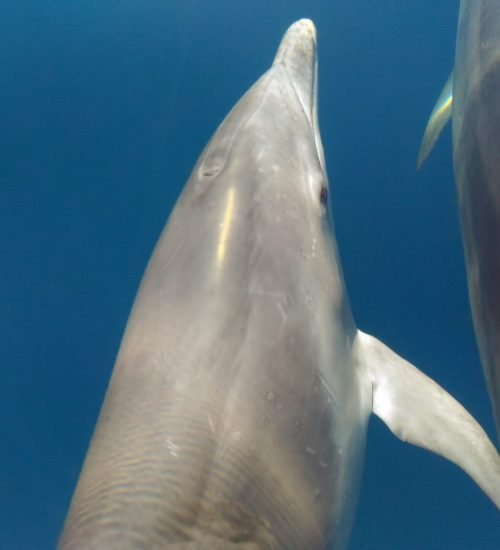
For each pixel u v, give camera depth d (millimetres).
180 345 969
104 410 942
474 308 1138
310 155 1222
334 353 1087
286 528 948
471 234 1160
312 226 1137
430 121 1664
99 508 820
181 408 911
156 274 1064
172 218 1142
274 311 1021
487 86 1255
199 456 879
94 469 868
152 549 800
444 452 1172
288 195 1139
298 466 985
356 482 1139
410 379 1258
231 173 1141
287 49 1415
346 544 1136
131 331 1022
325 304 1094
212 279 1018
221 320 987
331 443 1046
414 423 1204
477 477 1135
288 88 1330
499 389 1047
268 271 1046
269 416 962
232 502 882
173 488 847
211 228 1075
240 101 1291
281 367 996
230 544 867
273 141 1199
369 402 1205
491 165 1148
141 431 893
